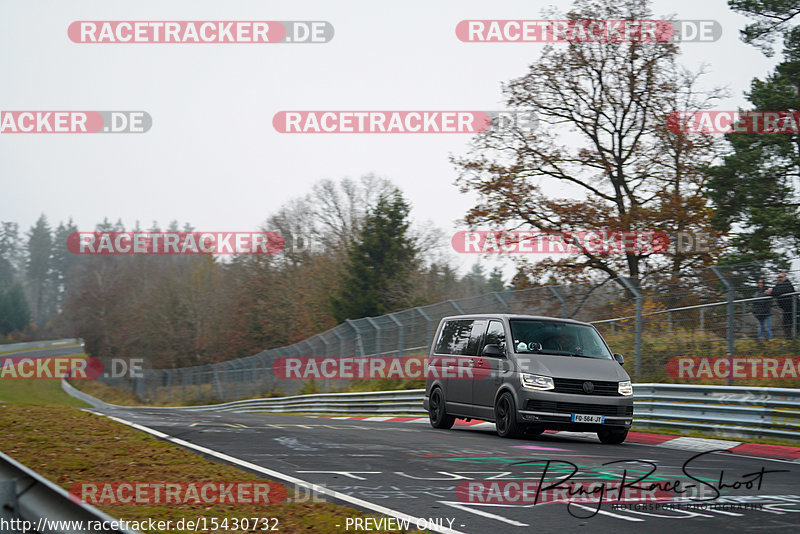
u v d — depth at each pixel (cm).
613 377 3669
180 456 2642
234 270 19488
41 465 2409
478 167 8888
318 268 16912
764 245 7419
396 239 14825
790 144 7688
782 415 3575
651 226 8275
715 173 7881
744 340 4122
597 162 8575
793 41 7844
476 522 1730
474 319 4228
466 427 4672
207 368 15888
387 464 2578
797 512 1870
